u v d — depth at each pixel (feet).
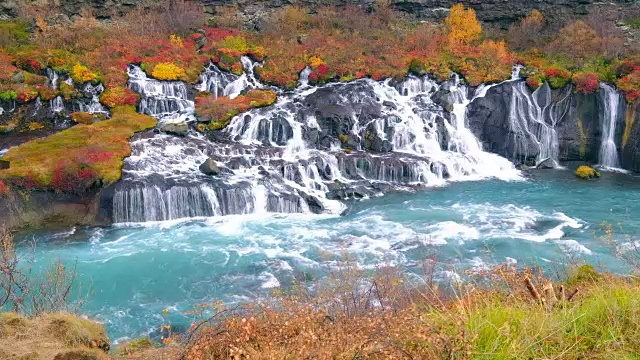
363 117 95.09
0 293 43.62
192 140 88.28
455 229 65.77
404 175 85.30
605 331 20.26
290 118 93.35
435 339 19.12
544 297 23.22
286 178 81.35
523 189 82.17
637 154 92.38
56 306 37.93
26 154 77.66
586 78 99.35
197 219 72.02
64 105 97.25
